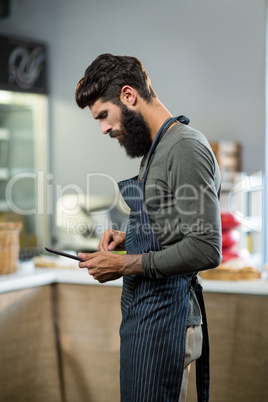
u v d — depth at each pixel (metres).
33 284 2.66
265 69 4.36
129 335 1.69
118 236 1.96
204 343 1.78
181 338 1.64
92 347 2.71
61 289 2.76
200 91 4.62
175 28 4.67
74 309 2.74
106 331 2.68
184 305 1.67
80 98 1.66
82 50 5.06
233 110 4.50
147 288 1.66
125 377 1.71
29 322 2.67
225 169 4.11
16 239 2.73
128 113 1.62
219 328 2.49
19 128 4.98
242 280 2.53
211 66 4.56
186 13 4.62
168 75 4.73
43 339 2.73
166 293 1.65
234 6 4.43
